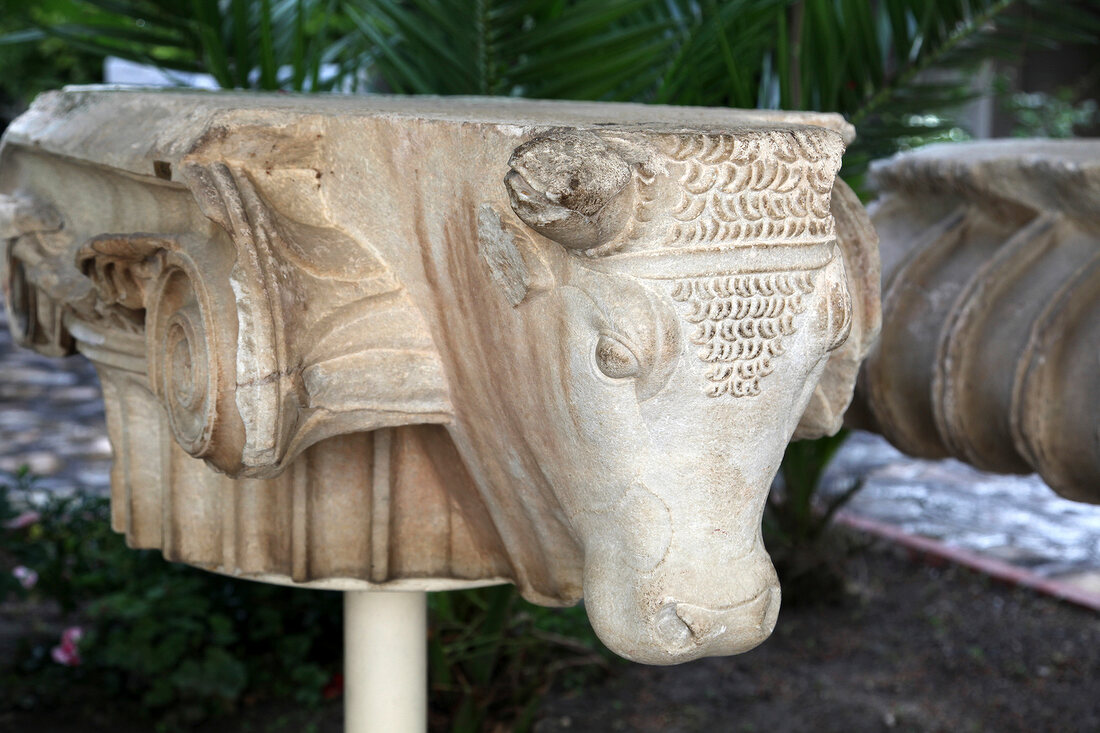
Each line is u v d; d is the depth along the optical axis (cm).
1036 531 463
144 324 142
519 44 245
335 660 341
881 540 453
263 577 146
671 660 109
